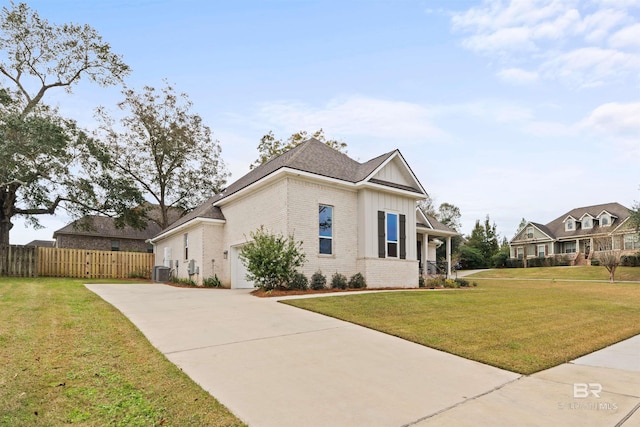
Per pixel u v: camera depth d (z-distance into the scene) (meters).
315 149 16.75
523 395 4.74
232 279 17.59
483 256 50.69
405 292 13.20
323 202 15.13
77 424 3.47
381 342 6.90
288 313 9.09
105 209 27.62
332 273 15.00
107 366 5.00
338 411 4.05
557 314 10.32
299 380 4.91
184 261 20.59
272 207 14.89
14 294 10.87
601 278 31.56
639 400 4.62
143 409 3.83
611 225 42.38
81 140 24.16
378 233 16.23
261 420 3.77
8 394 3.93
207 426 3.57
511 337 7.53
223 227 18.91
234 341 6.55
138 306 9.71
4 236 24.48
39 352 5.35
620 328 9.30
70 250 23.64
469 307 10.52
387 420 3.88
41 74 26.16
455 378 5.27
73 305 9.05
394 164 17.38
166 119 32.12
